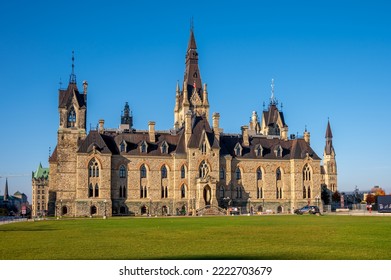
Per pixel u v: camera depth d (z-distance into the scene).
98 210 138.75
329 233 53.72
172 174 147.50
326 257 33.72
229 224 76.00
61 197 142.75
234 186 153.50
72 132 148.00
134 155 145.00
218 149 148.62
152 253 37.16
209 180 143.88
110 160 141.62
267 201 155.88
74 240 48.19
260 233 55.00
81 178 138.62
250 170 155.75
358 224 71.62
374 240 45.00
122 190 143.50
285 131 167.00
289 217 107.38
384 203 133.38
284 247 40.06
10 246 43.03
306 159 158.75
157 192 146.12
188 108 188.38
